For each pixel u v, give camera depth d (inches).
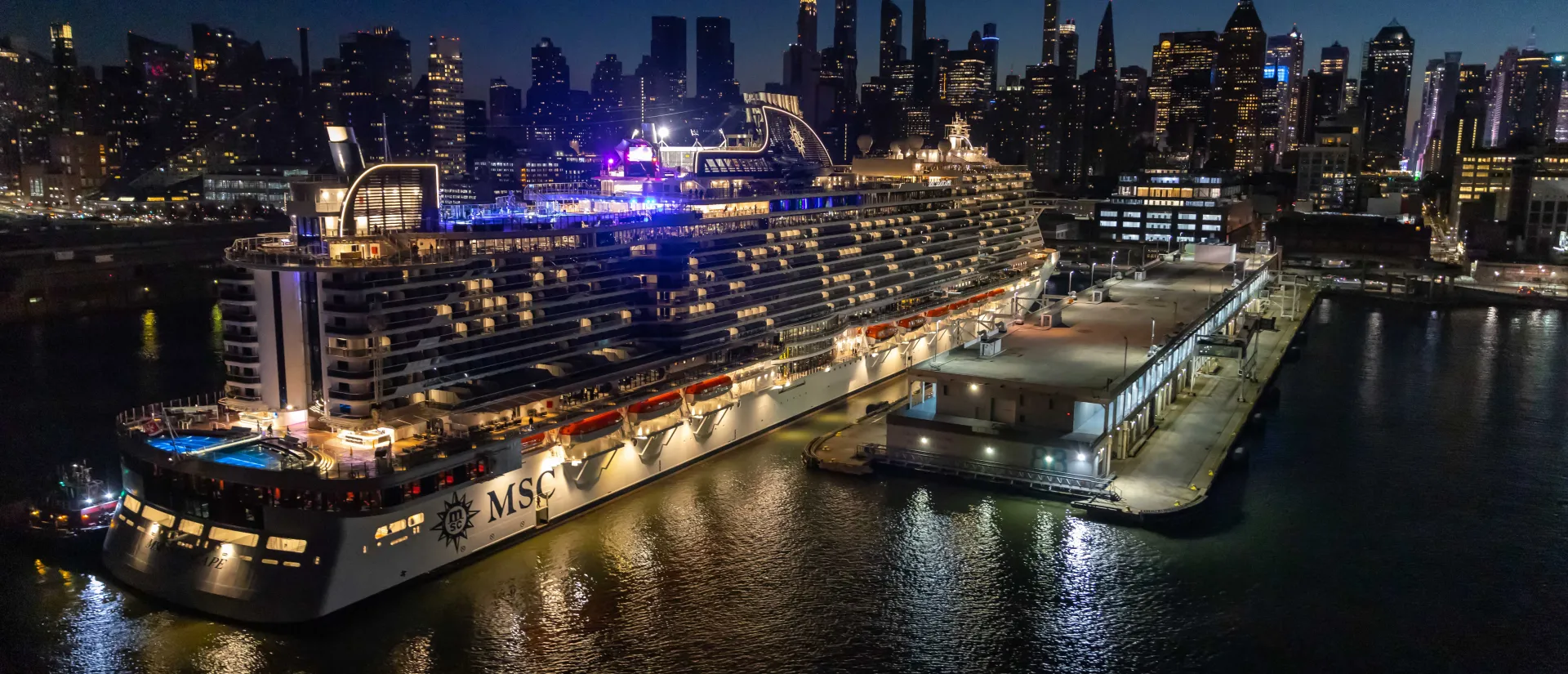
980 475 4436.5
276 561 3218.5
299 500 3189.0
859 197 6304.1
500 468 3649.1
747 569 3656.5
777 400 5270.7
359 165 4003.4
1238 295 7406.5
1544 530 4099.4
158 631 3196.4
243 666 3006.9
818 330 5610.2
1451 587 3597.4
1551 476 4734.3
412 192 4119.1
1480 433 5423.2
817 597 3464.6
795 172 6781.5
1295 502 4365.2
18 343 7711.6
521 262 4205.2
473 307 3986.2
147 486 3437.5
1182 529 4040.4
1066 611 3393.2
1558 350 7652.6
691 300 4758.9
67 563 3641.7
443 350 3865.7
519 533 3823.8
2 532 3880.4
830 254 5821.9
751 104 7106.3
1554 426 5580.7
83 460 4761.3
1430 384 6540.4
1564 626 3339.1
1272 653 3159.5
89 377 6481.3
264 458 3351.4
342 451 3479.3
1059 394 4466.0
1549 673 3070.9
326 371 3666.3
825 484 4471.0
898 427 4699.8
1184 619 3348.9
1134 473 4571.9
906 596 3476.9
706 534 3932.1
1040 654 3147.1
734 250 5113.2
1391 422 5615.2
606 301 4571.9
